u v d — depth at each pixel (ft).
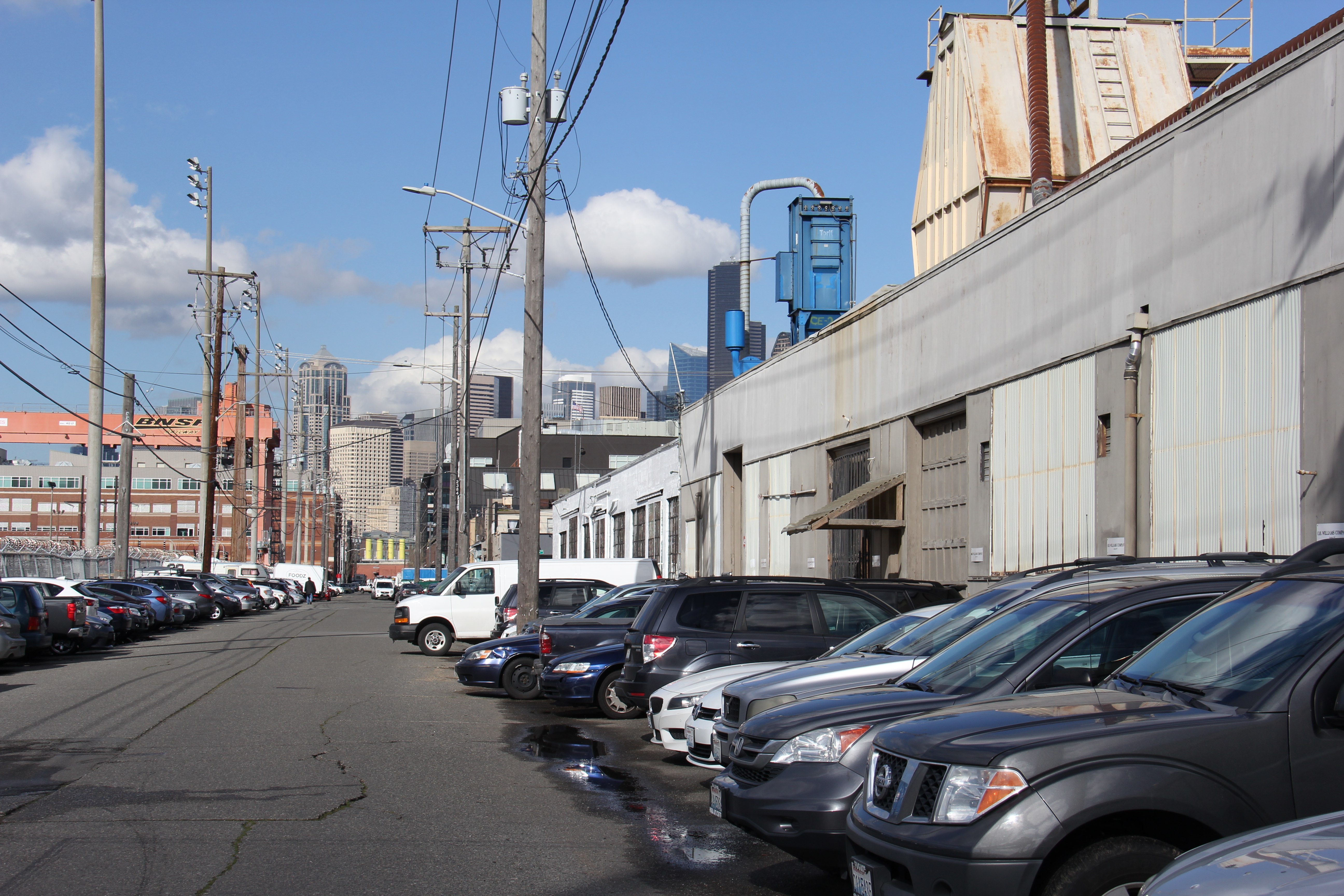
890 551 65.51
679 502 117.50
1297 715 15.74
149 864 23.38
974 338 55.31
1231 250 37.60
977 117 63.77
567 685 48.80
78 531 408.87
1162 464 41.01
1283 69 35.35
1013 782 15.64
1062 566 29.12
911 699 22.43
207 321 178.91
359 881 22.38
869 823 17.43
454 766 36.47
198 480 222.48
